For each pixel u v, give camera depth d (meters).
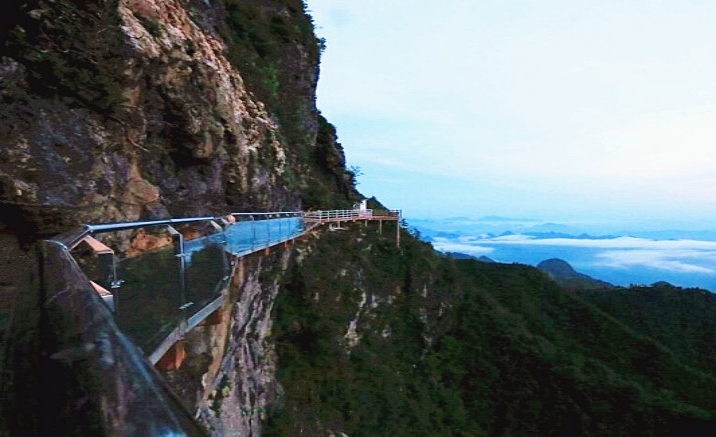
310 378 34.31
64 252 3.22
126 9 15.45
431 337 50.56
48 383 1.46
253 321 28.83
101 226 4.89
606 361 59.50
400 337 47.88
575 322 68.62
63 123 12.82
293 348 35.53
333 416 33.12
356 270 44.41
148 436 1.06
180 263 6.18
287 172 37.88
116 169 14.74
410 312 49.53
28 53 12.20
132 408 1.21
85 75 13.52
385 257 51.25
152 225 5.84
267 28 48.53
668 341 81.44
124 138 15.37
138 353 1.69
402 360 46.09
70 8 12.98
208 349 13.41
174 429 1.13
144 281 5.33
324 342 36.12
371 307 45.38
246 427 24.33
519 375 48.41
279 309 35.72
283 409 30.05
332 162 65.12
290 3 55.03
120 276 4.89
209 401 19.72
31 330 2.03
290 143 47.59
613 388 45.69
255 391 27.23
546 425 44.16
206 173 21.17
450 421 42.56
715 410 49.50
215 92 21.38
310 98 58.22
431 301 51.81
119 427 1.10
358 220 50.97
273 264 31.33
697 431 40.75
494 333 53.00
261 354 31.22
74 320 1.89
